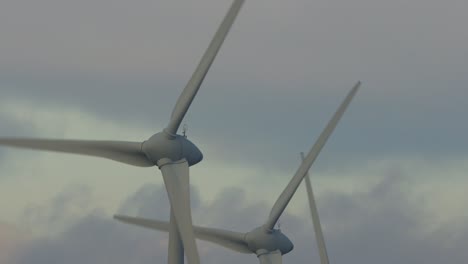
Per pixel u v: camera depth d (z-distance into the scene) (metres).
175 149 154.12
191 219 153.12
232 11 150.75
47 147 149.12
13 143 146.25
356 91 186.12
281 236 197.50
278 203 193.12
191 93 152.50
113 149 154.12
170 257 158.50
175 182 153.62
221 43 151.38
